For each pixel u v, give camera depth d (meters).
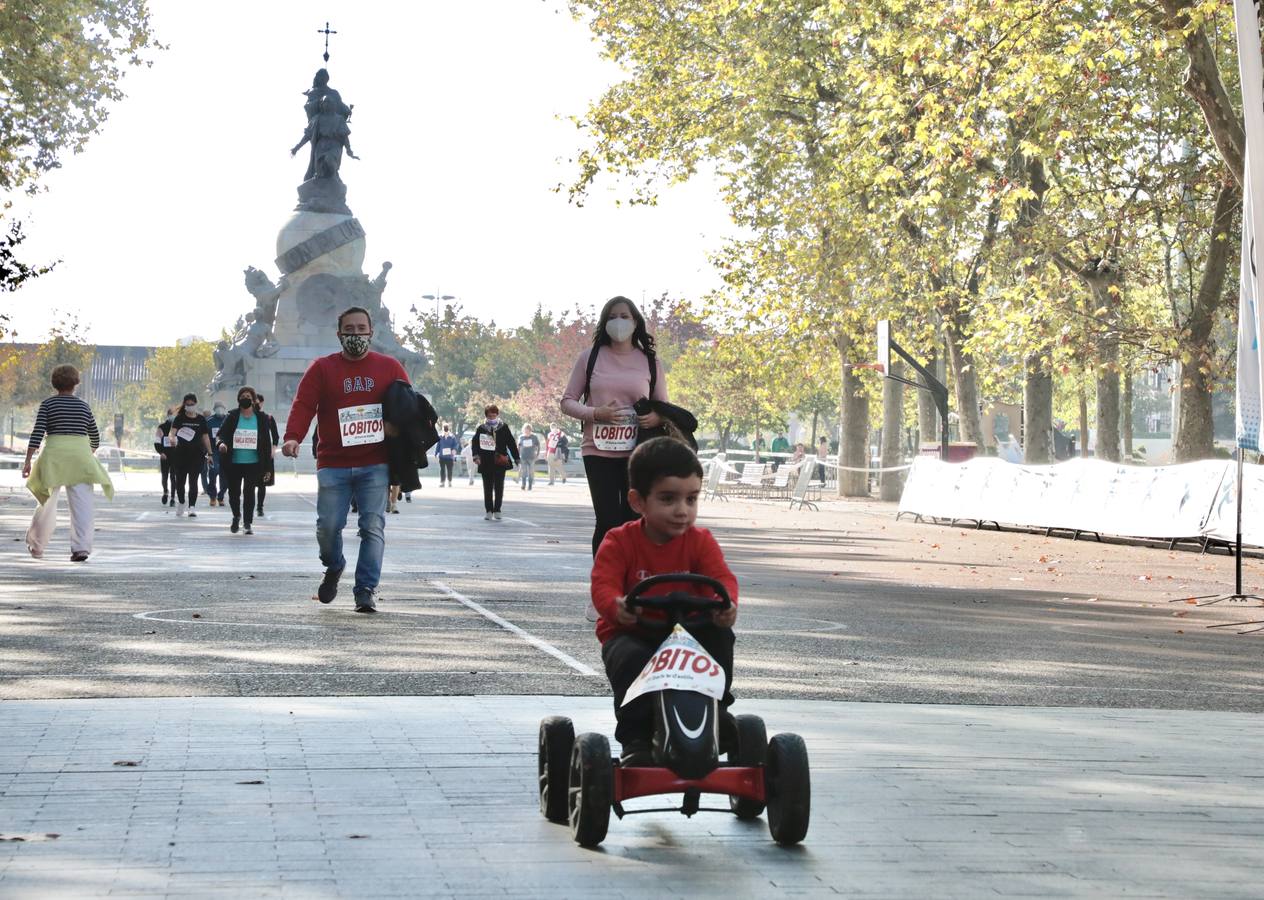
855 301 40.44
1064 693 9.55
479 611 13.45
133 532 24.94
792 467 47.88
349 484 13.16
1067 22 25.55
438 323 116.25
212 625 11.96
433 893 4.64
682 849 5.23
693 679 5.07
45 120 36.41
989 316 33.50
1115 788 6.43
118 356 168.50
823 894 4.69
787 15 39.31
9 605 13.34
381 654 10.41
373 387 13.10
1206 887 4.87
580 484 64.81
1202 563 22.52
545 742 5.59
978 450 39.94
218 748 6.85
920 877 4.91
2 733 7.14
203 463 33.47
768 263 41.84
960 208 33.31
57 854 5.02
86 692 8.53
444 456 59.19
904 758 6.96
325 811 5.69
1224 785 6.57
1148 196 31.38
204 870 4.85
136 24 37.53
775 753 5.23
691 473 5.30
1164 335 30.16
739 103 40.47
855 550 24.56
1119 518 27.14
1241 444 14.53
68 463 18.30
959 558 23.02
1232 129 24.72
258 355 69.75
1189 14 23.47
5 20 34.69
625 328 10.41
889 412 48.81
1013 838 5.47
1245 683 10.30
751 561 21.62
